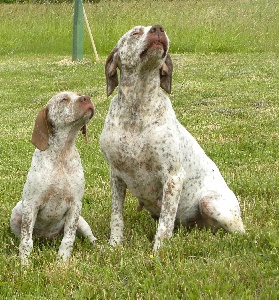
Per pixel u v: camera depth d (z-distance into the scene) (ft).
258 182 37.55
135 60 26.12
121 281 23.17
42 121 26.25
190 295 21.38
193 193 29.17
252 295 21.45
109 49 118.52
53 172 26.27
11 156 46.55
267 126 53.36
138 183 27.94
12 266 25.17
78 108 25.99
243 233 27.61
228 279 22.77
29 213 26.43
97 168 41.96
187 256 25.57
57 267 24.49
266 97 65.10
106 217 32.48
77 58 107.04
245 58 98.68
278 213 32.17
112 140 27.17
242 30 116.26
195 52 111.14
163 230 27.17
